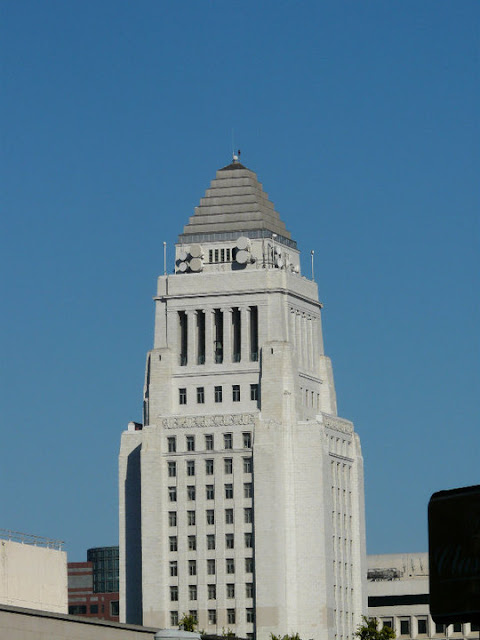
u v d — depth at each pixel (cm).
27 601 18225
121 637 16150
